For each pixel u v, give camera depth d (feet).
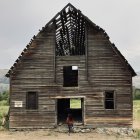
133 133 86.99
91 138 80.94
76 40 111.45
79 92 89.81
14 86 90.63
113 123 88.74
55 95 90.02
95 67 90.22
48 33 91.09
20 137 82.43
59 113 116.37
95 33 90.79
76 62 90.58
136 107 168.25
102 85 89.76
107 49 90.43
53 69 90.53
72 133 87.56
